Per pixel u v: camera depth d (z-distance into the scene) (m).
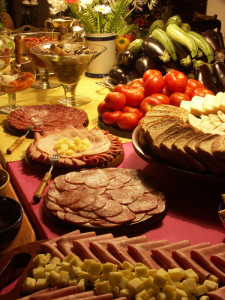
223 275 0.87
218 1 5.68
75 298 0.82
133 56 2.36
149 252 0.96
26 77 2.07
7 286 0.92
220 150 1.14
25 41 2.44
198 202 1.31
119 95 1.79
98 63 2.72
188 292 0.83
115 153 1.54
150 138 1.34
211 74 2.22
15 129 1.81
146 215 1.14
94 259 0.91
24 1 4.89
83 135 1.63
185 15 6.11
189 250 0.95
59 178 1.31
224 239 1.13
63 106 2.05
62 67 2.07
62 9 2.89
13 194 1.37
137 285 0.83
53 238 1.10
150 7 2.88
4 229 0.95
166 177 1.46
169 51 2.25
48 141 1.57
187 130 1.33
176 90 1.85
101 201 1.17
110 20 2.65
